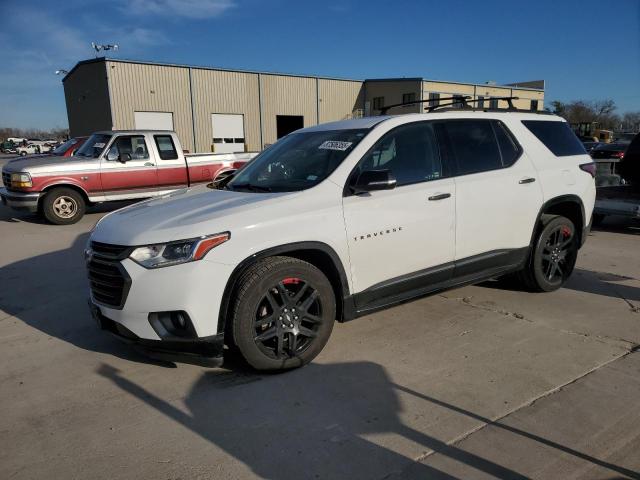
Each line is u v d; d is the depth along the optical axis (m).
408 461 2.66
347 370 3.68
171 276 3.25
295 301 3.62
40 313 4.99
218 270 3.30
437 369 3.68
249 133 33.56
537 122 5.23
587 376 3.54
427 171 4.25
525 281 5.27
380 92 38.34
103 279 3.55
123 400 3.32
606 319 4.62
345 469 2.60
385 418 3.06
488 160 4.67
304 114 35.97
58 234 9.25
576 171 5.30
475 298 5.24
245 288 3.39
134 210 3.94
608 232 8.90
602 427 2.93
